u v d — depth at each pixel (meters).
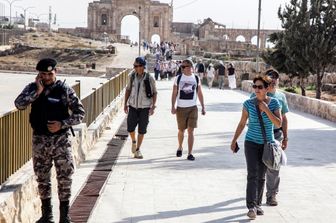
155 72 46.25
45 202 7.51
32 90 7.20
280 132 9.25
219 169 11.91
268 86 8.43
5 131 7.18
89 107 14.80
